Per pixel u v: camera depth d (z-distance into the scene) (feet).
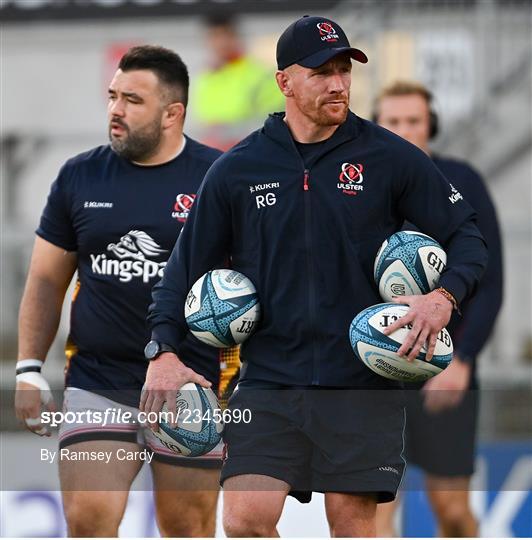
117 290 65.77
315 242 55.42
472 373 79.25
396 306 53.83
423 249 55.06
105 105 163.94
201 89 157.07
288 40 55.06
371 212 55.57
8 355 107.45
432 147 132.46
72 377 66.95
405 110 80.43
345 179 55.47
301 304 55.83
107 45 163.02
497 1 131.23
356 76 132.67
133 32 161.89
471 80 132.77
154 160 66.49
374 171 55.67
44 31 163.32
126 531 75.31
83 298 66.69
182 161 66.85
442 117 132.16
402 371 53.57
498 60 131.75
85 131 163.84
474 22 132.16
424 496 82.07
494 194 133.49
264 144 56.59
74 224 66.69
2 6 162.40
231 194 56.34
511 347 113.60
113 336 65.77
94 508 63.98
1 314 108.17
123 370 66.03
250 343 57.82
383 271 55.11
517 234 114.93
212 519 68.23
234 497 56.24
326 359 56.03
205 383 56.90
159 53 66.33
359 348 53.88
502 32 131.75
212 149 68.18
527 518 88.74
